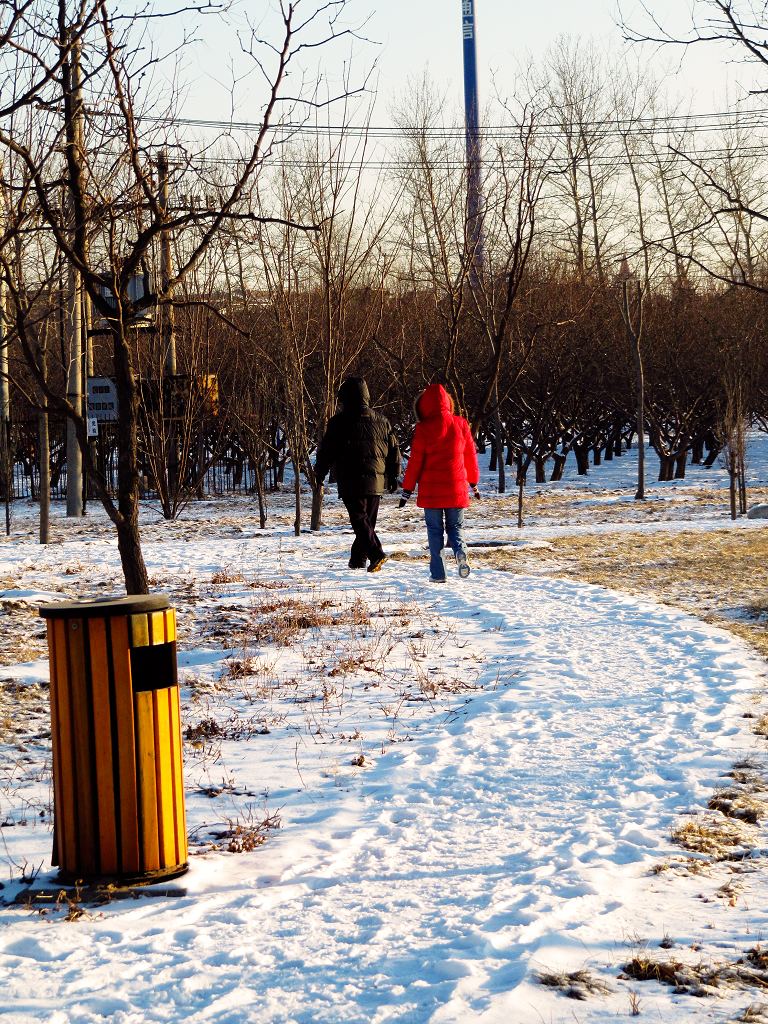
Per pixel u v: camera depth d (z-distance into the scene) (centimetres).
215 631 1117
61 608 487
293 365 2125
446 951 407
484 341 3250
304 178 2044
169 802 496
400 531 2222
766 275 3691
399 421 3375
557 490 3325
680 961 397
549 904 449
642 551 1748
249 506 2933
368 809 606
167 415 2623
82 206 796
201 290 2247
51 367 2602
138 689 488
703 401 3597
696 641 1035
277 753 721
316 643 1068
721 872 499
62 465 3403
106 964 401
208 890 484
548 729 759
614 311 3628
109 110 827
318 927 435
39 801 619
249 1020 354
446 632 1116
